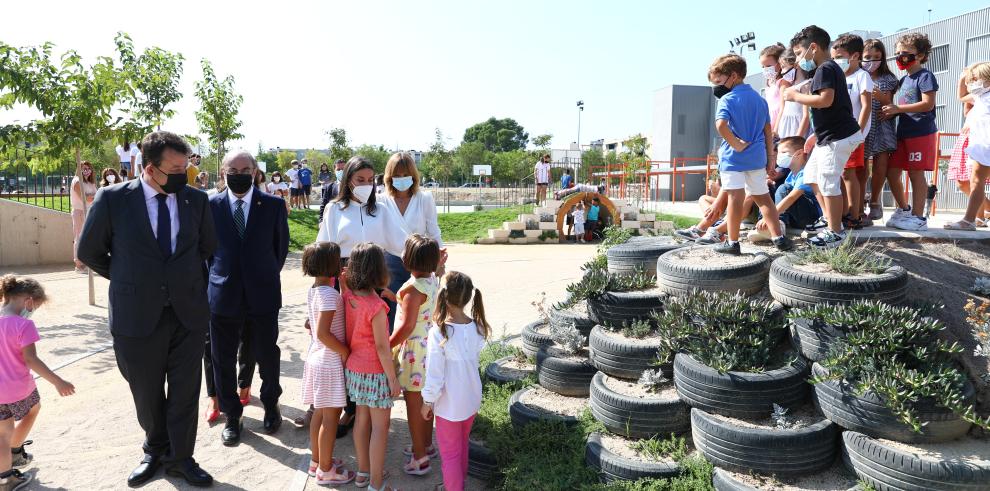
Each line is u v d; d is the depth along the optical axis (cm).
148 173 434
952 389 359
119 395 630
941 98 2880
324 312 441
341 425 537
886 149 639
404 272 538
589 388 498
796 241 550
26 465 471
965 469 328
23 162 1123
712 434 391
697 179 4219
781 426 383
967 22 2738
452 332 423
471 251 1891
